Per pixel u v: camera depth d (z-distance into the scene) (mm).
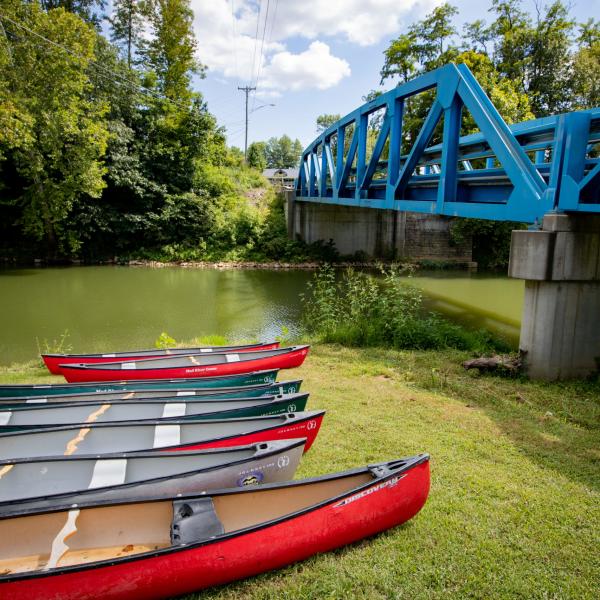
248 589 3449
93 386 6840
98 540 3713
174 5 30766
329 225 31391
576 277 8234
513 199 8125
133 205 29656
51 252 28688
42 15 21078
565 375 8539
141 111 30234
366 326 11383
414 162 10898
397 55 28438
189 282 22922
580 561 3732
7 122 19391
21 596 2963
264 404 5703
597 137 7465
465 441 5836
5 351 11617
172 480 4000
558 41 27625
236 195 33625
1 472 4184
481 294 20531
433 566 3652
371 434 6047
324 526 3648
